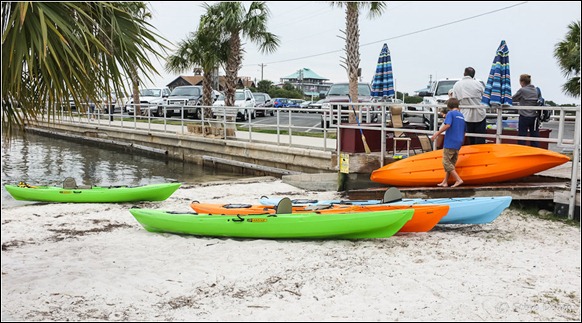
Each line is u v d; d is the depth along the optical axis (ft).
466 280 20.40
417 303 18.24
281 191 46.09
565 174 32.19
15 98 20.10
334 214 26.78
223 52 78.69
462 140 30.30
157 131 83.05
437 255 23.77
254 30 74.43
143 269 23.47
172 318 17.56
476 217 27.48
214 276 22.20
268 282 21.11
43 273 23.09
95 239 30.12
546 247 24.53
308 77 269.03
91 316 17.90
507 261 22.63
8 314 18.15
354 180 37.81
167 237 30.19
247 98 96.27
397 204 28.22
